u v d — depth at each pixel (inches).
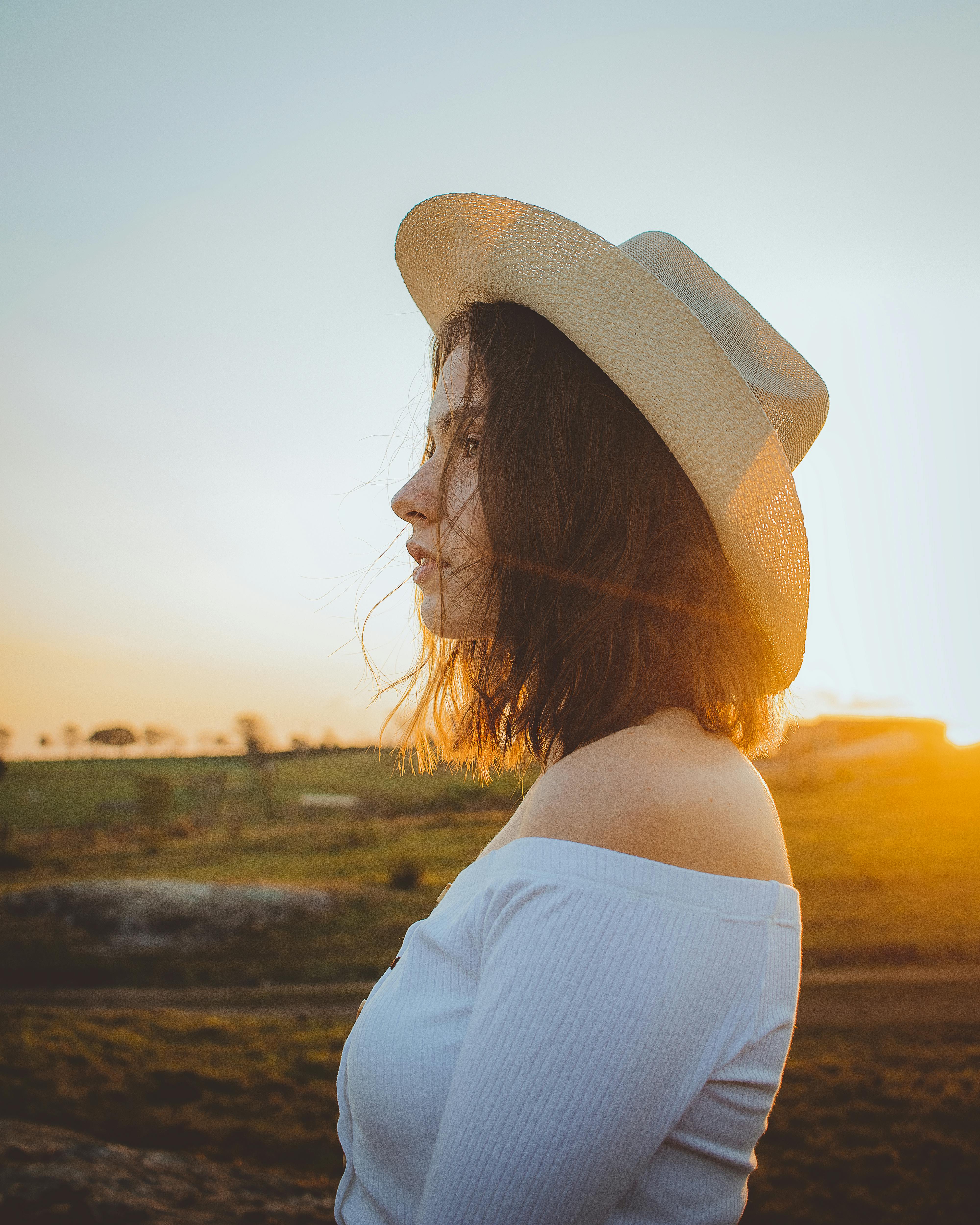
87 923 661.9
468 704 32.7
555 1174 18.0
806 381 35.0
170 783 1562.5
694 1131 20.4
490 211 29.5
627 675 24.8
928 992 457.1
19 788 1969.7
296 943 627.5
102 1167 157.6
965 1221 200.5
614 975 19.0
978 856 814.5
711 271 36.0
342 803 1521.9
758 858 22.6
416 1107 22.8
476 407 28.0
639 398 24.7
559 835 20.9
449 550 27.7
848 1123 271.6
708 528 26.0
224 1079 319.9
